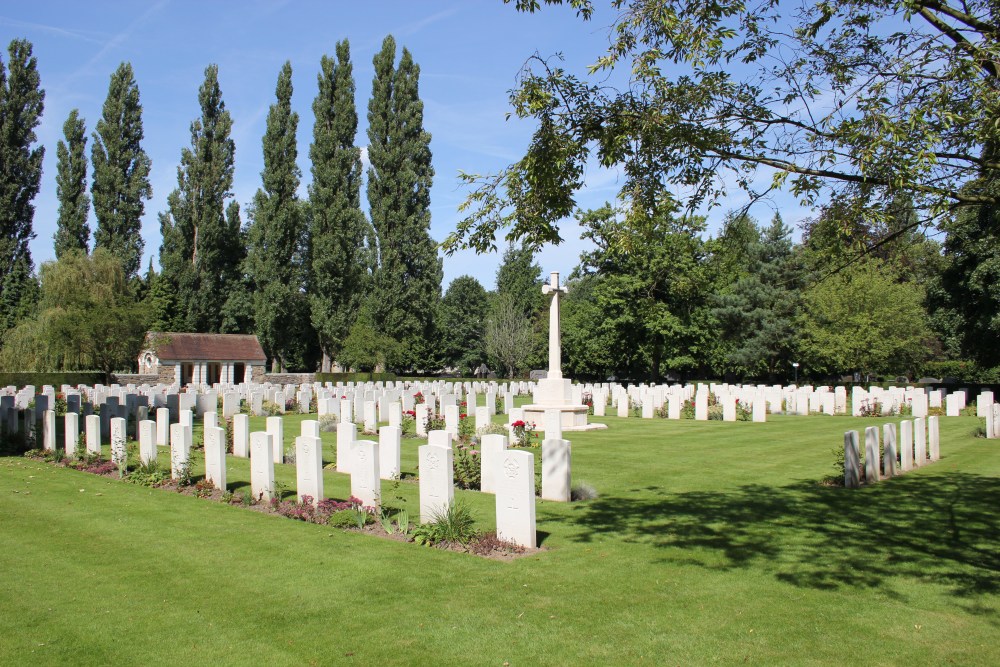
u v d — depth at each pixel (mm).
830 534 9352
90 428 15445
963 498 11602
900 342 37844
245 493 11617
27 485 12695
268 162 54562
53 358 38812
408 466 14961
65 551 8570
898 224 9656
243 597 6992
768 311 46219
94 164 55688
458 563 8031
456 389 35594
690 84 8391
